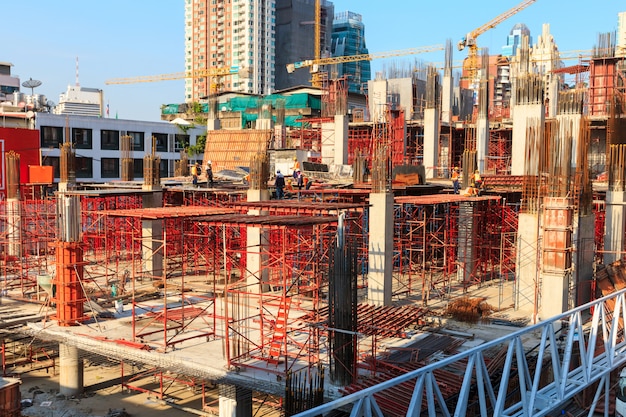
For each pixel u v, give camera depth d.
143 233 42.19
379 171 32.94
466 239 38.78
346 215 33.31
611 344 19.91
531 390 16.77
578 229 31.00
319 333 23.88
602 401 24.19
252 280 36.75
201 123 107.62
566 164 28.88
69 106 123.62
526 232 33.06
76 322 29.38
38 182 61.28
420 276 42.06
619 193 34.28
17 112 77.44
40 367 31.61
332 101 68.88
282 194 42.72
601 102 51.78
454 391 20.72
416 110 71.06
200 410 26.86
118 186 50.91
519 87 41.84
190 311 28.69
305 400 20.00
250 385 22.59
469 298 34.38
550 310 29.23
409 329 29.06
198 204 48.09
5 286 37.62
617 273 31.47
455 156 71.62
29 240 44.41
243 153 69.31
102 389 29.20
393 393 20.36
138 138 82.12
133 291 26.53
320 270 29.16
